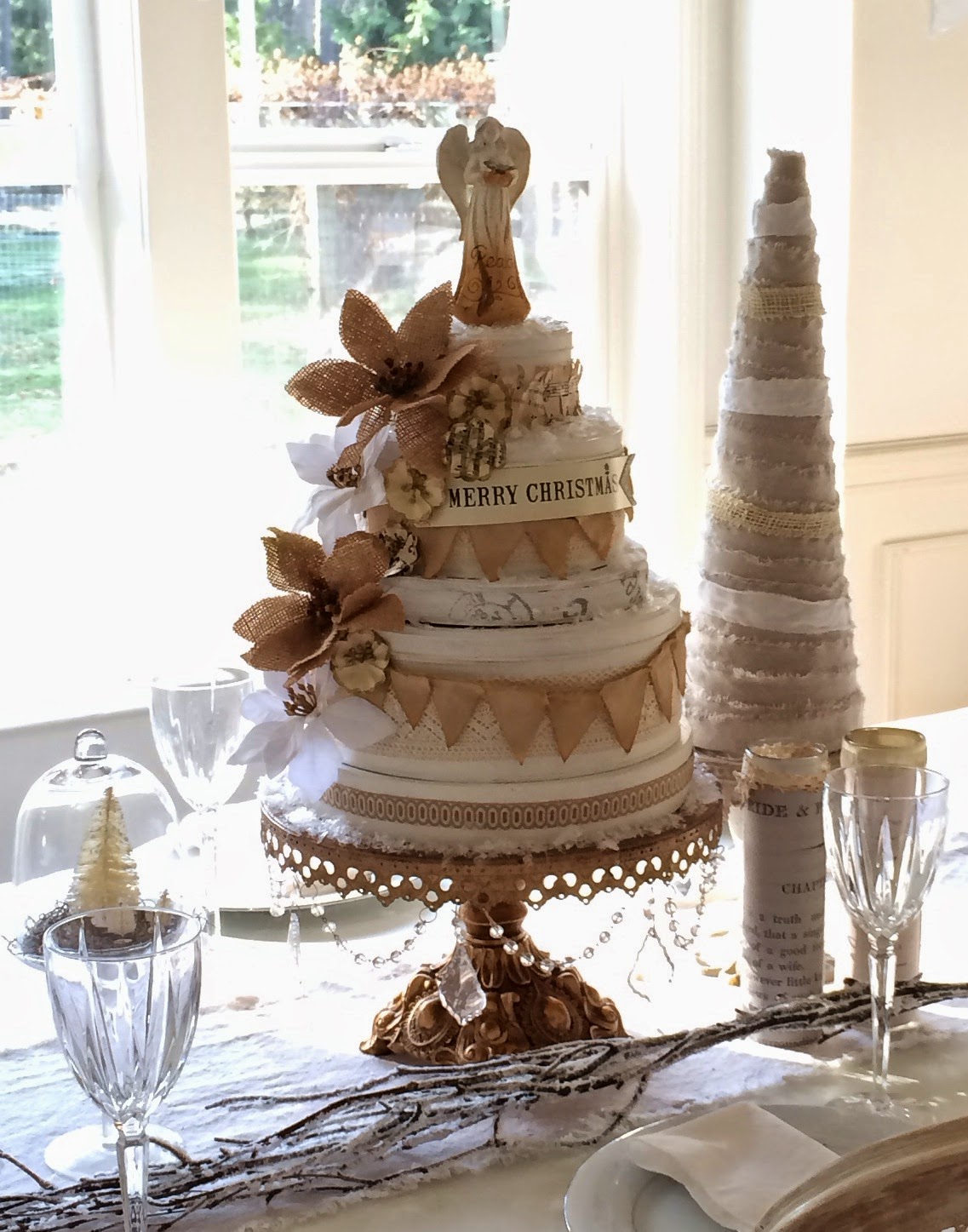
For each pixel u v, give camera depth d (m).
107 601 2.47
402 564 0.98
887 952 0.91
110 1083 0.73
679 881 1.21
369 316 0.99
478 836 0.95
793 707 1.13
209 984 1.11
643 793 0.98
